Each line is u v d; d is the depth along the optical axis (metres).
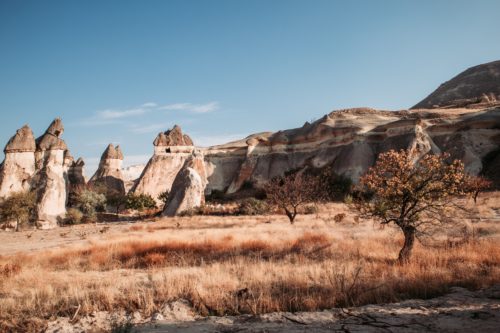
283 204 27.92
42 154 53.25
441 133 53.91
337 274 8.32
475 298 6.63
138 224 36.75
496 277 7.86
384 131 58.19
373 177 11.45
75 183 67.75
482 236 14.15
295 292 7.30
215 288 7.57
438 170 10.73
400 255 10.30
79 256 14.41
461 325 5.14
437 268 8.66
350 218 26.52
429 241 12.90
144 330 5.61
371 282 7.62
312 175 61.50
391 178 10.98
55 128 57.00
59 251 15.83
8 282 9.37
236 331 5.37
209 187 73.62
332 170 58.19
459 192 10.76
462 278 8.04
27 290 8.42
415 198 10.45
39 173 51.50
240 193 67.00
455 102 87.75
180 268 10.54
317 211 37.00
